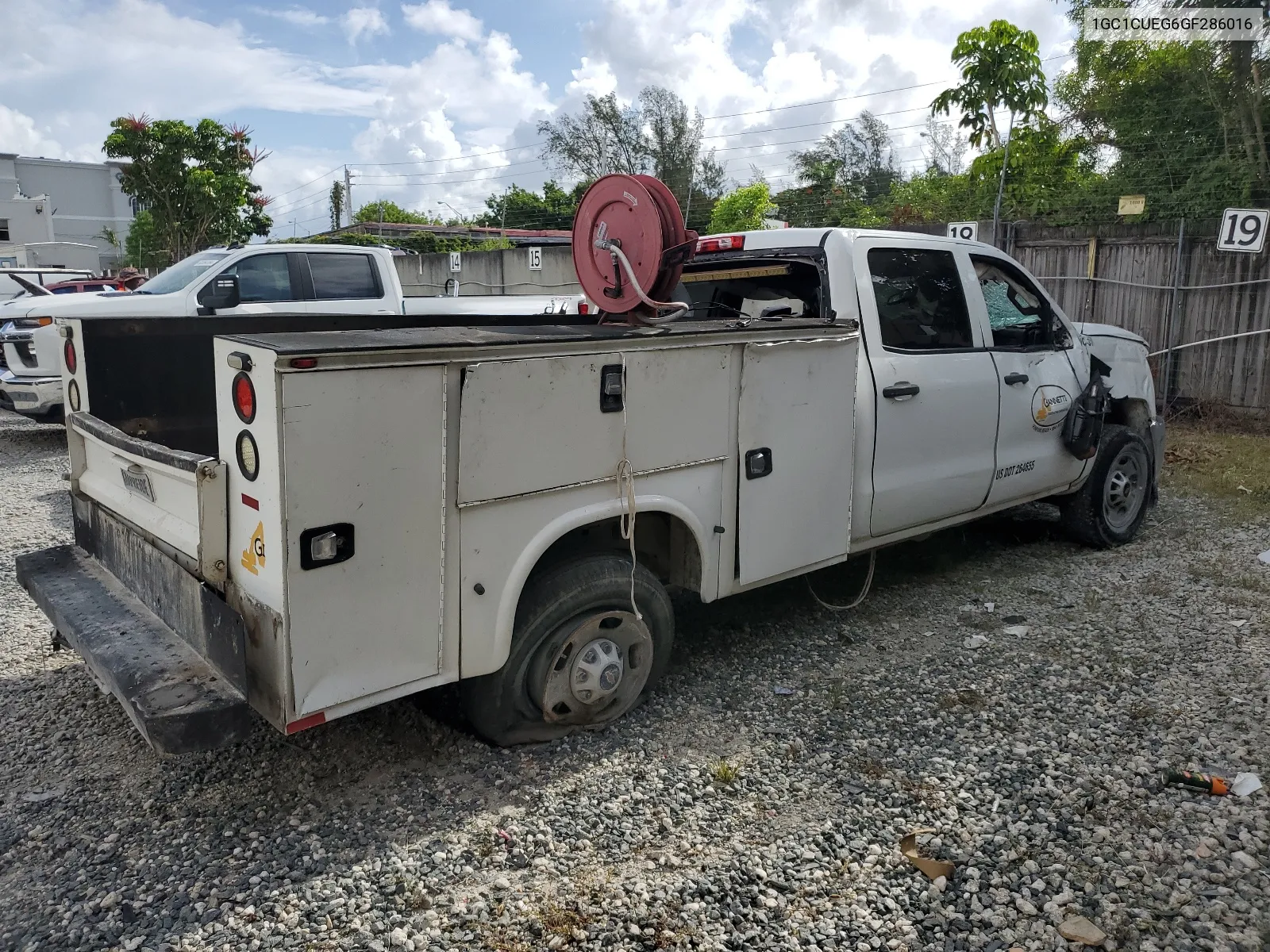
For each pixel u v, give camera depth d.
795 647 4.44
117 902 2.62
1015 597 5.10
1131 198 10.38
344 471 2.62
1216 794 3.15
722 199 19.66
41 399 9.15
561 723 3.49
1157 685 3.98
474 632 3.03
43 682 4.05
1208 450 8.71
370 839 2.91
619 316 4.34
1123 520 6.05
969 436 4.84
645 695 3.80
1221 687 3.94
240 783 3.24
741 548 3.76
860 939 2.50
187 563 2.99
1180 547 5.98
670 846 2.90
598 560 3.39
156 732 2.55
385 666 2.83
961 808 3.10
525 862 2.80
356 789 3.19
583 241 4.25
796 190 16.84
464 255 19.14
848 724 3.68
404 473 2.74
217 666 2.82
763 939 2.50
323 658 2.67
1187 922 2.54
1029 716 3.73
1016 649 4.40
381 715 3.71
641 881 2.72
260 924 2.53
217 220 24.58
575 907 2.61
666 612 3.66
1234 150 10.74
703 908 2.61
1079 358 5.65
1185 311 10.26
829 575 5.48
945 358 4.70
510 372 2.91
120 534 3.48
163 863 2.79
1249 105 10.61
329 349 2.53
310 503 2.56
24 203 44.28
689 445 3.49
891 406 4.38
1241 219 9.12
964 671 4.16
